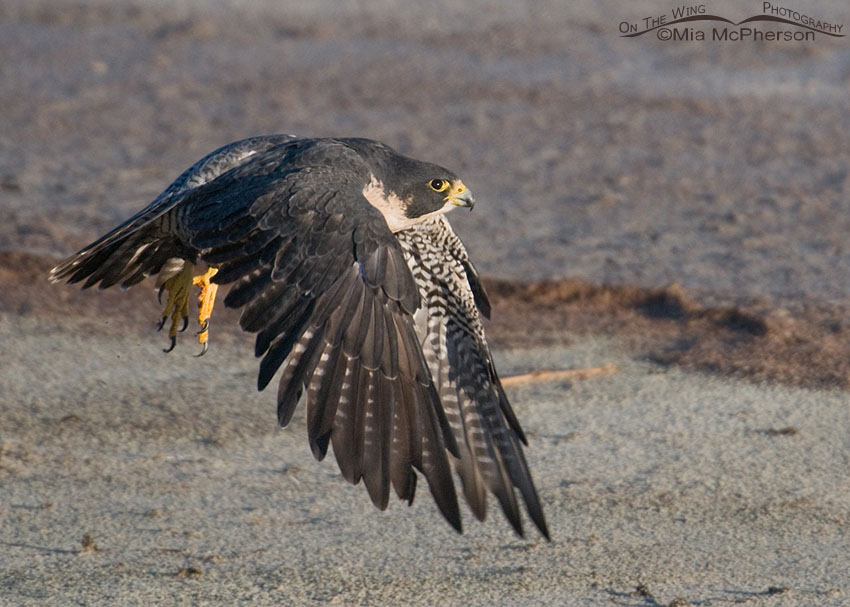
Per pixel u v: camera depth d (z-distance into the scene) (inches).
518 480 309.9
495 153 834.2
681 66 1075.3
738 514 387.9
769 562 358.0
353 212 288.4
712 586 343.9
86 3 1282.0
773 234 674.8
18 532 368.5
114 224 672.4
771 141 871.1
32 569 346.6
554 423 453.1
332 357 274.8
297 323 275.9
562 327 549.3
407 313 283.7
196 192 313.7
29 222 659.4
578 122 915.4
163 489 398.6
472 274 350.9
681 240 663.8
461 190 347.9
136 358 504.1
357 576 346.6
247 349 517.7
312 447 268.4
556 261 623.8
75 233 649.0
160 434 438.0
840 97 986.1
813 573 351.6
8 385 472.7
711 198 742.5
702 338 535.2
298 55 1108.5
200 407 460.8
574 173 792.9
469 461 315.9
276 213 287.9
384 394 276.7
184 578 342.3
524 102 968.9
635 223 693.3
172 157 815.1
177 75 1032.8
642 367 505.0
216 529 373.4
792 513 388.5
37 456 417.1
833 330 535.5
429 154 828.0
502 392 325.7
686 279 601.0
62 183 746.2
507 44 1152.2
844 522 382.9
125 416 450.9
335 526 377.1
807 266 621.9
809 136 883.4
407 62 1087.6
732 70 1061.1
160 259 351.6
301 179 295.7
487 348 335.6
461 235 664.4
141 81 1011.9
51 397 464.1
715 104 964.6
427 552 361.7
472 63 1088.2
